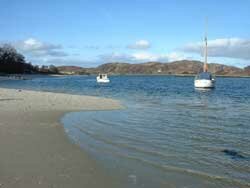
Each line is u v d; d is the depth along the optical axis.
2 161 10.34
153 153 12.34
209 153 12.52
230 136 15.98
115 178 9.33
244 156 12.18
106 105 29.70
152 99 41.06
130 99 40.31
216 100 41.91
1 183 8.44
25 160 10.54
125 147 13.16
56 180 8.85
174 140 14.78
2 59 174.50
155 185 8.96
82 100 33.88
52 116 20.95
